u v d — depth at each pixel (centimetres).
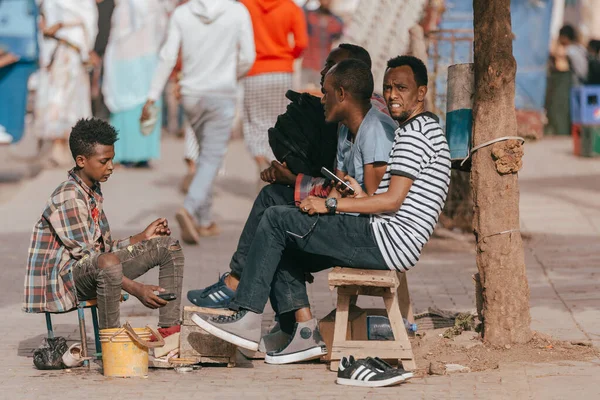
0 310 1386
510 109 1084
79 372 1062
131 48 2658
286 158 1138
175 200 2333
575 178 2497
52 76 2747
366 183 1056
